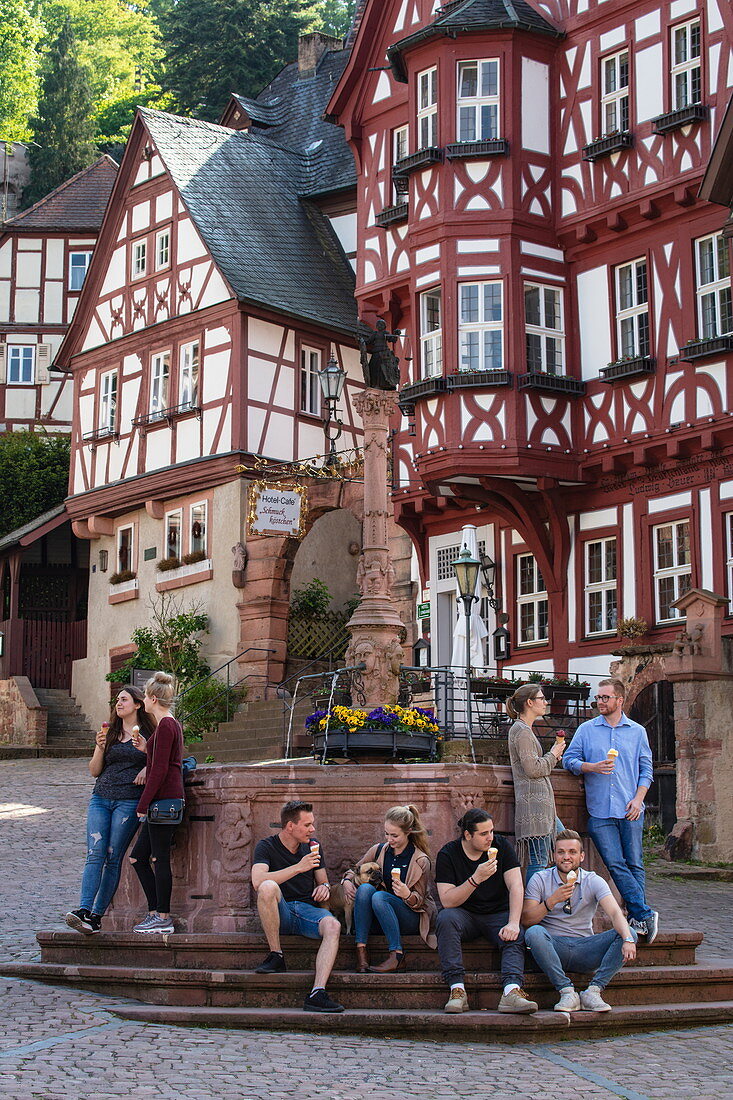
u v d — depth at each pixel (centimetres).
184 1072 824
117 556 3284
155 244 3219
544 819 1055
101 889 1109
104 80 5994
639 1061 902
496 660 2523
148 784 1068
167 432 3134
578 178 2423
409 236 2483
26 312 4316
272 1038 926
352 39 2861
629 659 2119
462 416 2359
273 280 3100
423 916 1024
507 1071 865
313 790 1088
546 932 1000
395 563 2753
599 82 2402
